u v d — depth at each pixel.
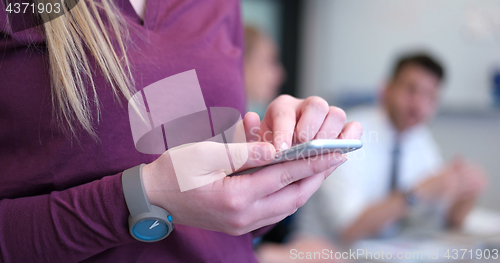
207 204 0.35
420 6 2.18
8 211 0.37
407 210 1.49
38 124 0.39
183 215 0.37
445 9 2.15
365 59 2.25
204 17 0.55
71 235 0.36
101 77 0.40
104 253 0.41
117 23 0.43
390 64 2.23
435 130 2.18
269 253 1.27
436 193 1.49
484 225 1.47
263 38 1.85
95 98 0.40
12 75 0.38
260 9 2.18
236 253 0.49
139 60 0.44
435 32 2.18
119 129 0.41
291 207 0.39
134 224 0.35
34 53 0.39
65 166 0.39
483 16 2.12
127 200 0.35
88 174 0.40
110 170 0.40
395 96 1.71
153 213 0.35
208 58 0.50
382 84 1.87
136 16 0.46
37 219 0.36
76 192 0.37
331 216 1.57
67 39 0.39
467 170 1.51
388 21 2.21
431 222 1.49
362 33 2.24
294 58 2.25
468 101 2.17
